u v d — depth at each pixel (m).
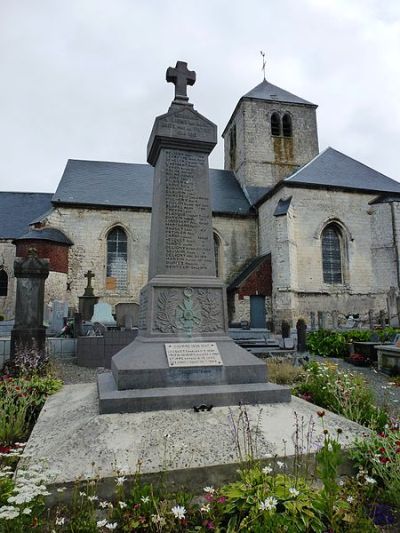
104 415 3.76
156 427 3.55
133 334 10.16
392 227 21.03
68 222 22.20
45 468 2.95
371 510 2.80
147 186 25.42
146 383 4.29
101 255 22.23
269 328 21.38
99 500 2.79
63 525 2.51
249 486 2.63
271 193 22.42
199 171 5.77
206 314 5.13
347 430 3.74
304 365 8.02
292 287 19.69
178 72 6.09
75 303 21.41
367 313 20.72
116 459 3.06
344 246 21.48
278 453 3.23
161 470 2.95
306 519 2.34
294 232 20.75
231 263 24.17
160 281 5.12
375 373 9.34
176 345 4.71
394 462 3.00
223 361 4.63
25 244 20.38
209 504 2.57
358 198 21.91
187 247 5.46
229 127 32.56
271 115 28.94
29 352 7.98
